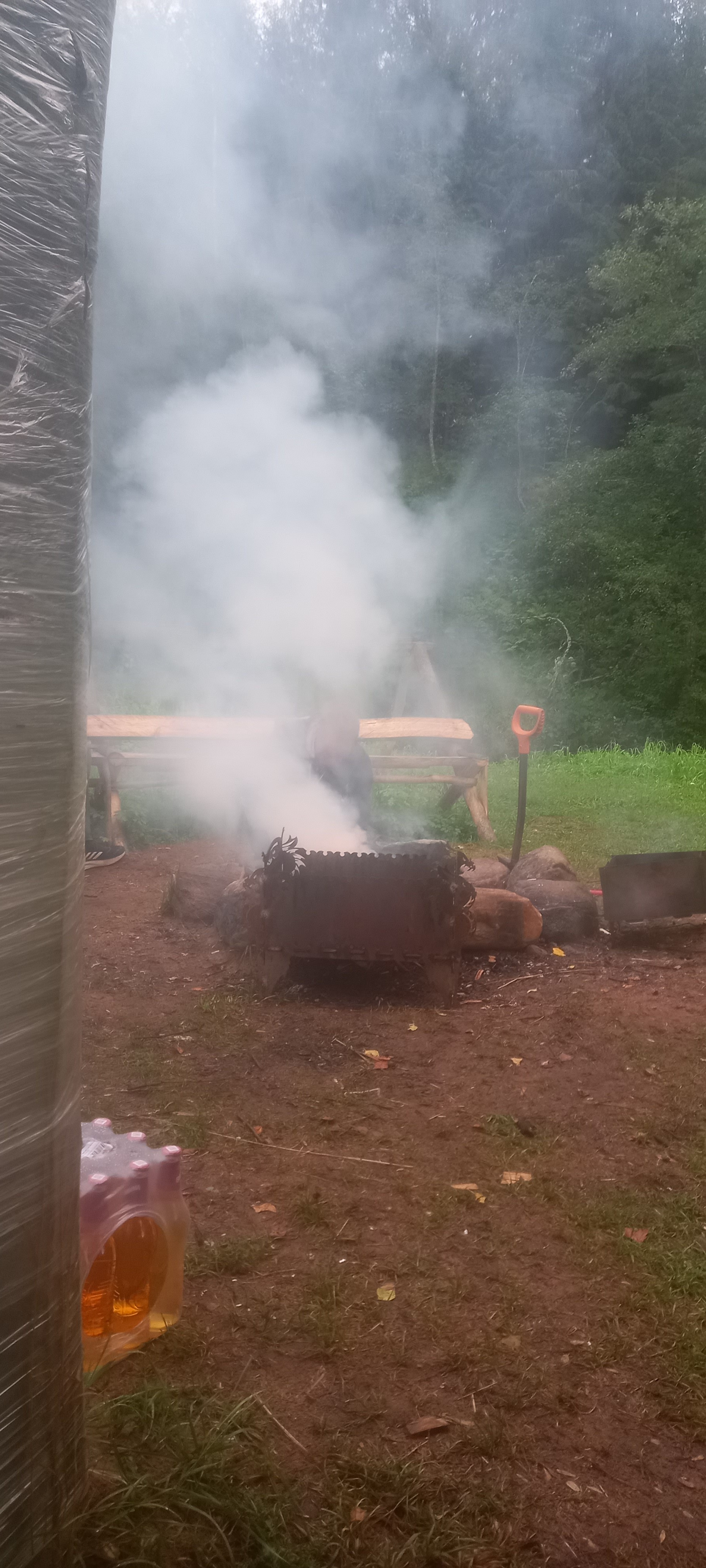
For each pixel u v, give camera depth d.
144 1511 1.82
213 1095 3.67
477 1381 2.26
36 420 1.47
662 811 9.24
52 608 1.53
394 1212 2.94
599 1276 2.66
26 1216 1.55
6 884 1.48
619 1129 3.48
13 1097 1.52
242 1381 2.24
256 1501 1.87
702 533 23.27
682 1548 1.90
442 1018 4.44
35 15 1.42
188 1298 2.51
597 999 4.64
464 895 4.63
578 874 6.95
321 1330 2.39
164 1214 2.33
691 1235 2.83
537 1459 2.07
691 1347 2.38
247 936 4.96
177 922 5.75
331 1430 2.11
